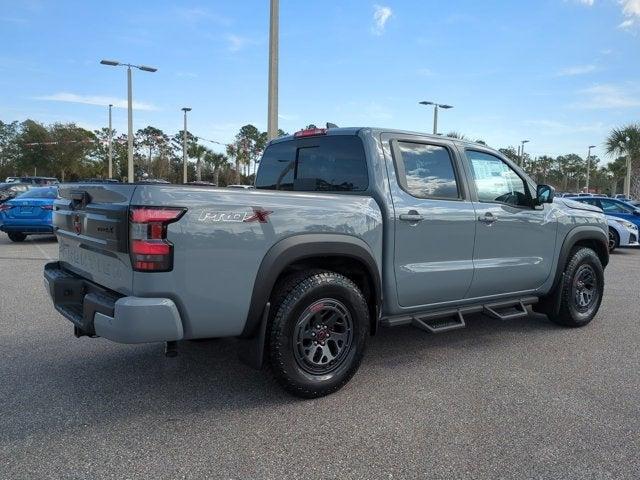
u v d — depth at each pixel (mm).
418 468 2973
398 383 4250
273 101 11117
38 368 4457
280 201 3686
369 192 4309
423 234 4469
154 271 3217
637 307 7230
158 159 57625
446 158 4809
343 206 3979
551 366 4703
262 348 3670
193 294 3346
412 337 5586
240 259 3488
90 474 2867
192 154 56531
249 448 3172
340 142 4625
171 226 3238
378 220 4168
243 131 59188
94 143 61188
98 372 4383
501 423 3543
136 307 3180
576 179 73625
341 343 4008
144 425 3451
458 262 4766
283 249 3627
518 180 5477
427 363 4754
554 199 5953
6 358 4691
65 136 60406
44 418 3529
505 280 5191
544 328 6043
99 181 4051
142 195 3209
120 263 3414
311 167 4910
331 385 3916
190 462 3006
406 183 4461
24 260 10562
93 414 3602
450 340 5504
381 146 4422
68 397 3875
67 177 63188
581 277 6016
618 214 15742
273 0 10836
